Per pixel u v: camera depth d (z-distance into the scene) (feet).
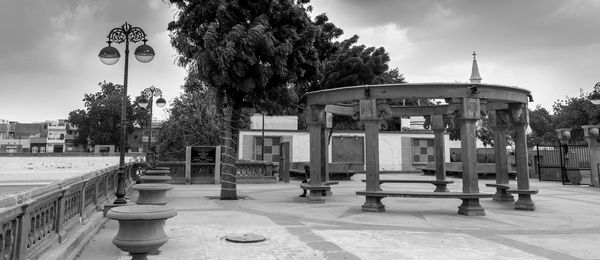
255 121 110.01
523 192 39.11
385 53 88.43
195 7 45.57
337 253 21.65
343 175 86.53
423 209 39.22
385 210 38.24
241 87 44.68
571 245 24.21
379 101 38.01
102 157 173.99
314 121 44.80
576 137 116.16
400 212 37.11
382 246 23.36
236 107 48.96
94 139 251.19
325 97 41.96
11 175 128.47
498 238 26.03
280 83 49.96
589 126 67.72
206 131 106.93
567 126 122.62
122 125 35.40
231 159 47.26
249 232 27.07
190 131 108.78
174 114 115.75
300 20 47.67
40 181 112.27
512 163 105.70
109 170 36.78
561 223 31.86
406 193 35.88
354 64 82.02
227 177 46.83
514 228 29.60
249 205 41.78
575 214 36.52
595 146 67.82
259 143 101.24
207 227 28.81
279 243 23.97
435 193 35.68
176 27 48.47
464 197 34.86
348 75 83.20
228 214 35.29
